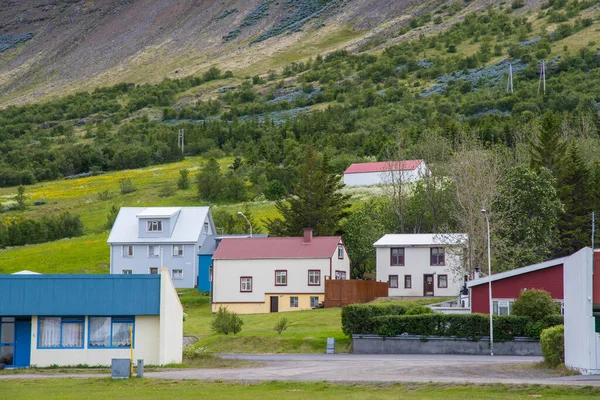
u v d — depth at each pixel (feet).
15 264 547.49
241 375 194.08
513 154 592.19
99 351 223.51
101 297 223.30
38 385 180.55
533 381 169.27
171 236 499.92
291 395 160.15
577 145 559.38
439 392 160.66
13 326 224.74
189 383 179.32
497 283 292.40
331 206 520.01
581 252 183.83
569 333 194.08
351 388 168.04
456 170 418.31
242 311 416.67
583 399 148.25
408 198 553.64
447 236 413.80
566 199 436.35
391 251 444.96
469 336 264.11
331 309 388.78
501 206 386.52
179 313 234.38
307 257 413.80
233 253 423.64
